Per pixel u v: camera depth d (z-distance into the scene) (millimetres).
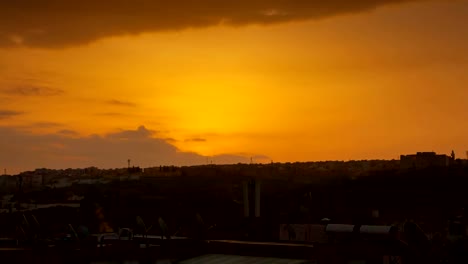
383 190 142125
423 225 85062
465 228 63625
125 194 168375
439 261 54375
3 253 57125
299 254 59906
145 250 62781
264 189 169375
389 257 54344
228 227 95062
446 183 143750
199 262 62188
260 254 62719
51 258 58156
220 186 178250
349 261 55531
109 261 60594
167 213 137750
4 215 131875
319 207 123375
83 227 67625
